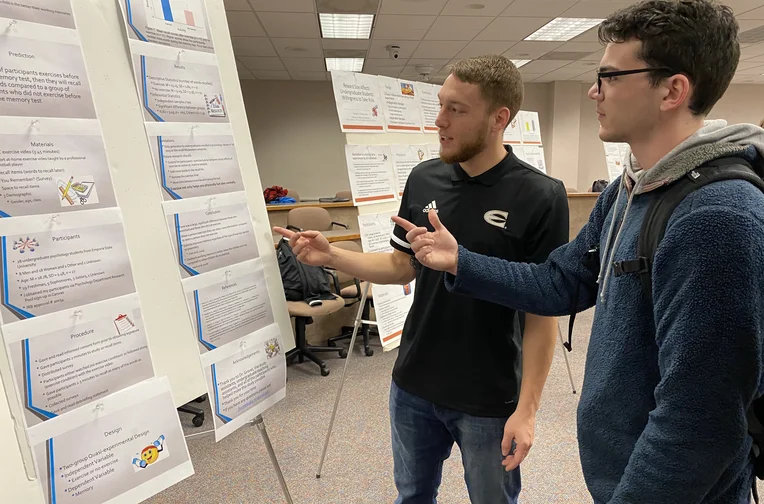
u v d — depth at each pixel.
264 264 1.10
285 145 8.61
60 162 0.74
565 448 2.14
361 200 1.97
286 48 6.16
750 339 0.50
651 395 0.64
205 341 0.95
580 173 9.11
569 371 2.68
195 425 2.34
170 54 0.92
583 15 4.79
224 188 1.01
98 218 0.78
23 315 0.69
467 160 1.08
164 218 0.89
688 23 0.58
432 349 1.12
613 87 0.65
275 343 1.10
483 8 4.60
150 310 0.86
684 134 0.63
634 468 0.58
